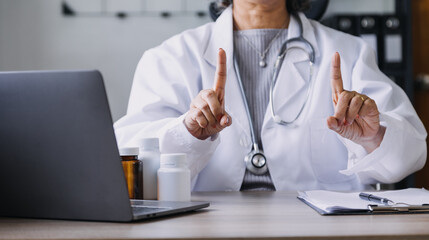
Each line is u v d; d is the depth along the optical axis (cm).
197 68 162
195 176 143
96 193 77
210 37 168
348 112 116
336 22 317
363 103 118
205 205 93
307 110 157
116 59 355
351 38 171
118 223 77
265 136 153
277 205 99
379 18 319
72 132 76
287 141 153
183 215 86
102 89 74
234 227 73
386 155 136
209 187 153
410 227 72
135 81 166
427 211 87
